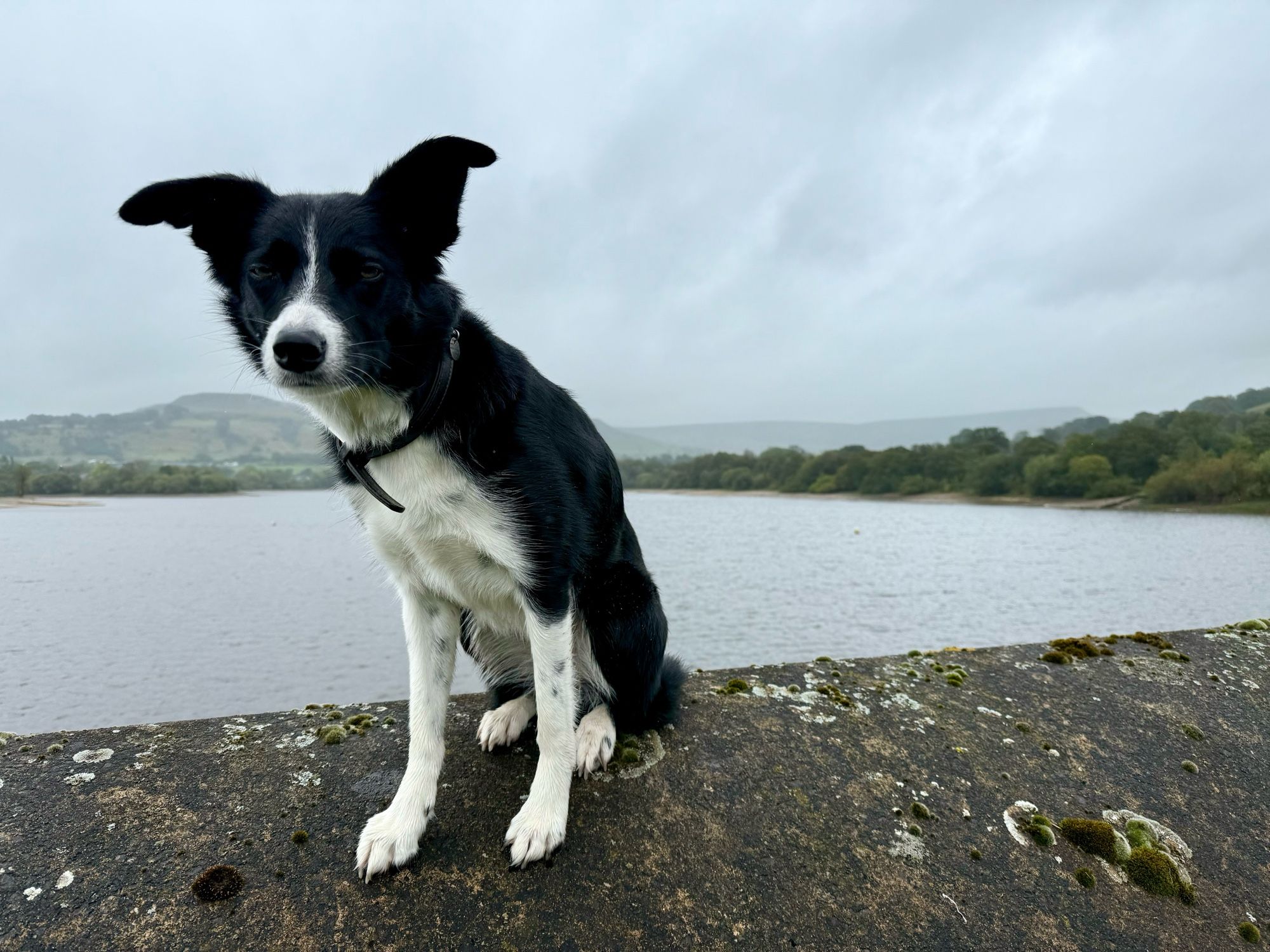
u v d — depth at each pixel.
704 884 0.78
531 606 0.82
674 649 6.43
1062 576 11.41
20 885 0.73
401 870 0.76
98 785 0.84
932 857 0.83
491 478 0.80
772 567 12.73
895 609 8.57
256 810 0.82
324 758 0.91
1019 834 0.87
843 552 15.19
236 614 7.74
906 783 0.92
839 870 0.80
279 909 0.72
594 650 0.93
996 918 0.78
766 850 0.82
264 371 0.82
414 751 0.82
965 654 1.23
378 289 0.80
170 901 0.72
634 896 0.76
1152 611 8.45
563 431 0.88
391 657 5.84
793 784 0.90
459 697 1.07
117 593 9.14
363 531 0.88
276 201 0.86
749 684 1.10
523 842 0.78
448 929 0.72
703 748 0.94
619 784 0.88
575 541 0.85
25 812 0.80
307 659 5.76
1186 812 0.92
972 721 1.04
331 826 0.81
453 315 0.83
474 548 0.82
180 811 0.81
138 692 4.81
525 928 0.72
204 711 4.44
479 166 0.86
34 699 4.66
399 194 0.84
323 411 0.80
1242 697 1.13
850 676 1.13
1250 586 10.23
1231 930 0.80
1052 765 0.97
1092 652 1.23
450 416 0.80
